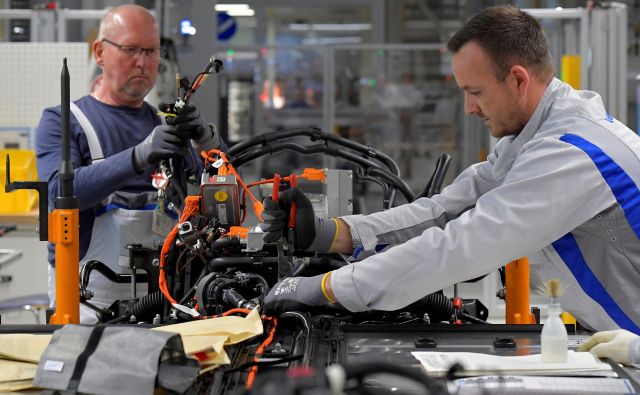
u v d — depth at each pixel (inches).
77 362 61.7
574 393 59.7
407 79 387.5
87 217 118.2
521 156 77.8
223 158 93.0
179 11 403.5
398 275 74.0
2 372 63.8
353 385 54.5
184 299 89.4
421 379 48.5
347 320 86.5
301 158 399.9
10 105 222.4
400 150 392.2
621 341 68.0
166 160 103.8
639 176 76.3
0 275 212.7
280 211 84.2
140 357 60.5
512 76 79.1
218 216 88.4
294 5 484.7
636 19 344.2
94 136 123.7
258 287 85.4
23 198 218.5
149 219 114.6
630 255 78.7
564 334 66.4
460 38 80.6
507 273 105.7
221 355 65.4
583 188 74.2
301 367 60.6
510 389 60.2
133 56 126.4
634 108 326.3
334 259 98.9
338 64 392.5
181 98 100.8
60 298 87.5
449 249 73.2
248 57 419.5
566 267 81.5
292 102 422.3
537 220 73.1
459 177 97.9
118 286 119.1
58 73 221.8
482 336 77.5
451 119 389.7
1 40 301.4
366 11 497.7
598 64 239.1
